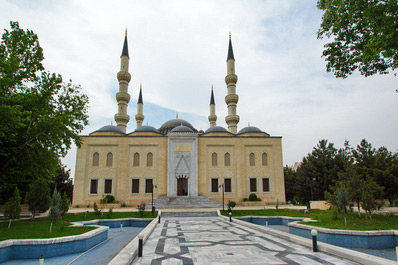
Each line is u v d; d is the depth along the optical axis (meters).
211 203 35.59
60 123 19.98
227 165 40.62
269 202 39.97
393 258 11.00
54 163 23.88
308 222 17.45
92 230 15.02
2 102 17.05
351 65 18.22
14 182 21.78
